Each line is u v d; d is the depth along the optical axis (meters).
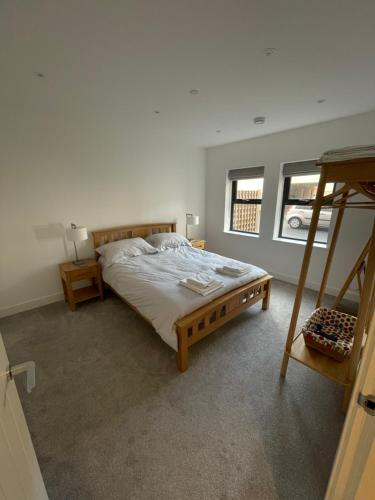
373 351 0.51
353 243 2.90
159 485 1.12
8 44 1.45
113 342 2.19
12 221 2.58
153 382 1.73
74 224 2.86
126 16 1.23
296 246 3.49
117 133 3.22
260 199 3.97
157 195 3.88
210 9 1.19
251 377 1.78
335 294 3.14
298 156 3.23
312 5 1.16
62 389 1.68
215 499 1.06
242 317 2.62
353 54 1.56
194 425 1.41
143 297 2.15
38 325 2.48
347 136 2.77
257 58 1.62
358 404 0.56
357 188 1.25
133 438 1.34
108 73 1.82
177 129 3.24
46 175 2.72
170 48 1.52
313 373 1.82
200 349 2.09
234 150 3.99
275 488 1.10
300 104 2.39
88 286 3.26
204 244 4.54
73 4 1.14
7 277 2.64
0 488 0.52
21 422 0.78
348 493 0.63
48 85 2.02
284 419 1.45
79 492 1.09
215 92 2.14
